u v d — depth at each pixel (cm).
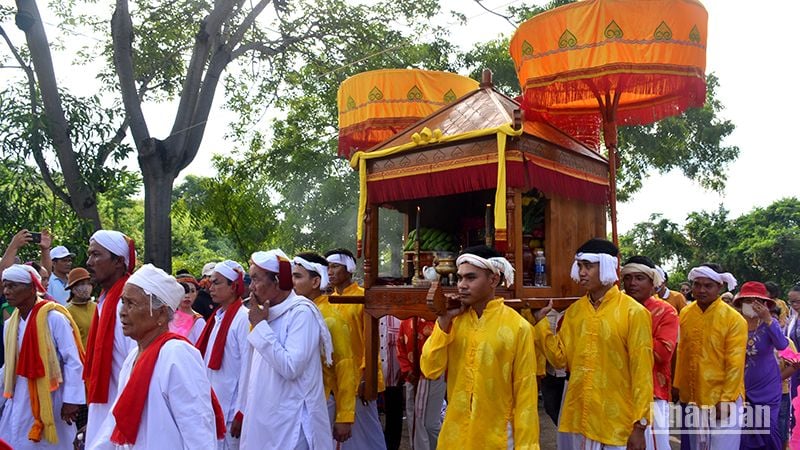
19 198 1061
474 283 390
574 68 464
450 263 477
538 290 468
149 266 333
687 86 467
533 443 369
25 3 1070
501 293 442
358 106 651
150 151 1162
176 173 1208
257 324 416
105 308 420
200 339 568
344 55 1503
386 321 654
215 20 1213
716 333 566
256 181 1564
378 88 638
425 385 570
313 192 1559
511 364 385
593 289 445
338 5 1486
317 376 432
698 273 571
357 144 680
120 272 439
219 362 535
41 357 507
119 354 411
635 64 449
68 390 513
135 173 1248
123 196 1316
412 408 695
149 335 325
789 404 705
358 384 548
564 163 500
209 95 1232
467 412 387
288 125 1598
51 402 509
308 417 418
